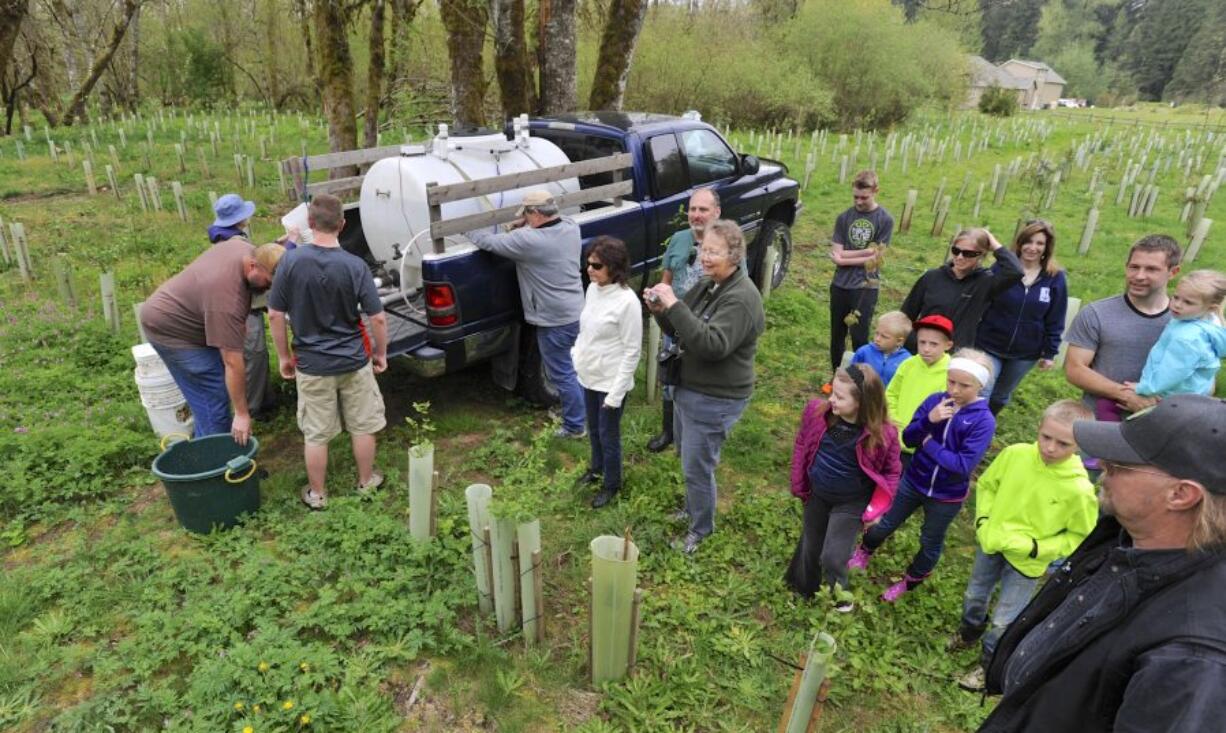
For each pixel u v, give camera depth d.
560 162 5.47
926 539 3.37
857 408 3.00
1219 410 1.27
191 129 19.97
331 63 9.50
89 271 7.84
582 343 3.94
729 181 6.65
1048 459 2.79
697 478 3.59
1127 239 10.87
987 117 38.09
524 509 2.84
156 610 3.19
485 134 5.79
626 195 5.64
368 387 3.96
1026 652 1.61
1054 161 15.61
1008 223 11.77
